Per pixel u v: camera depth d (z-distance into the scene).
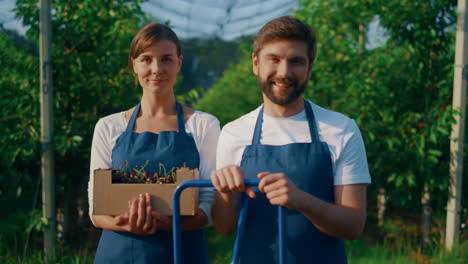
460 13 3.63
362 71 4.14
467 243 3.74
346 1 4.18
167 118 1.95
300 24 1.52
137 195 1.67
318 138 1.58
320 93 4.42
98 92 3.70
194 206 1.65
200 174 1.87
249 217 1.60
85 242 3.93
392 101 3.99
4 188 3.65
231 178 1.40
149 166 1.83
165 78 1.88
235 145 1.65
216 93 7.07
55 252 3.58
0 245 3.61
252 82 5.11
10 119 3.54
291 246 1.54
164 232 1.84
